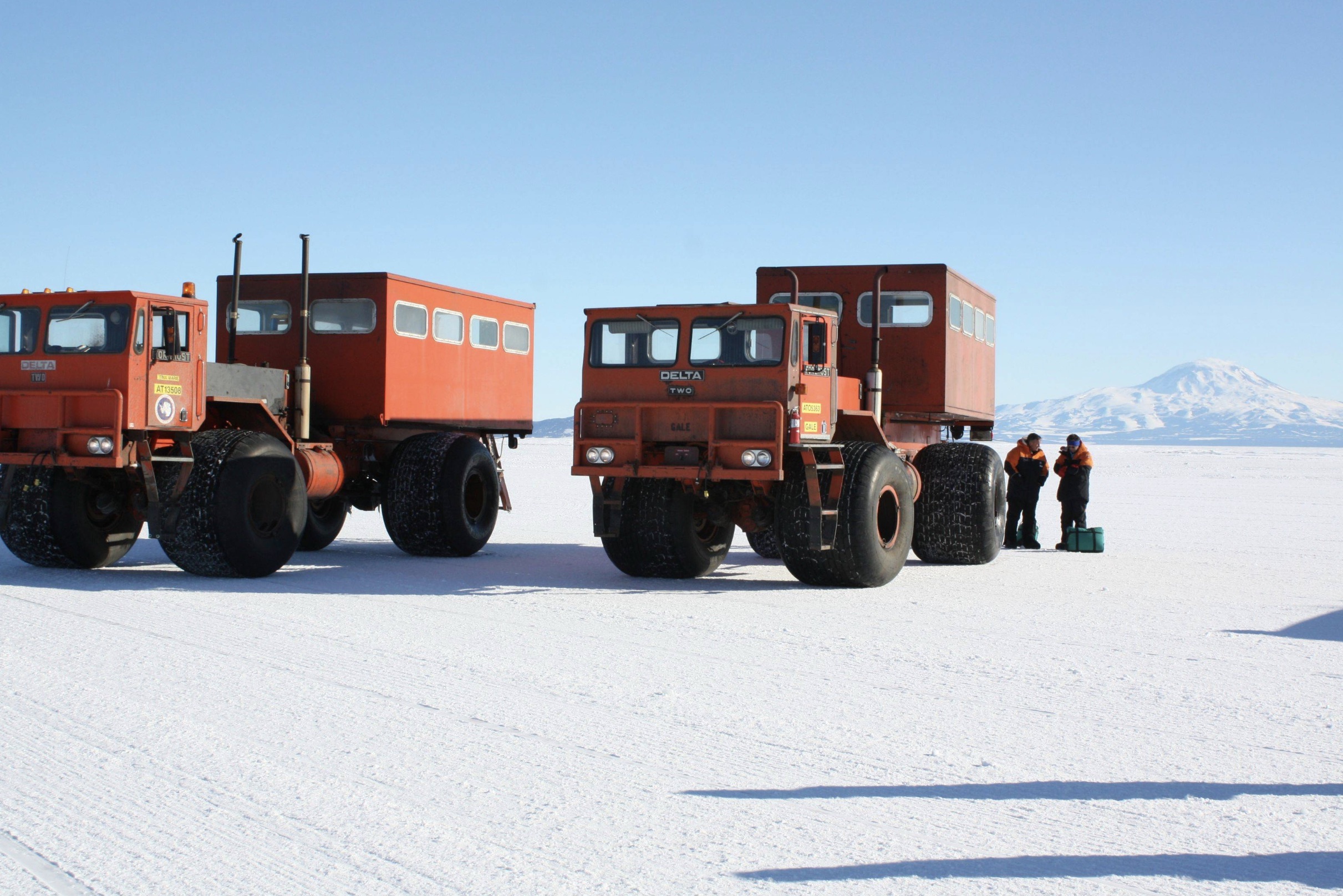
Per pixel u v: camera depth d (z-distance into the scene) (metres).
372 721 6.49
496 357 17.27
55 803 5.14
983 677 7.76
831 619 10.11
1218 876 4.44
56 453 11.80
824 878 4.39
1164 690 7.41
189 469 12.03
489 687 7.33
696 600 11.21
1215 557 16.05
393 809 5.10
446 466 15.01
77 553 12.76
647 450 12.08
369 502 15.97
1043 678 7.75
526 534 19.11
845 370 14.44
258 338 15.51
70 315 11.89
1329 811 5.16
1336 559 15.77
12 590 11.22
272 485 12.71
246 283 15.59
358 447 15.47
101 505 13.08
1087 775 5.64
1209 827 4.95
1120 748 6.10
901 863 4.54
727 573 13.74
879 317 13.47
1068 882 4.37
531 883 4.33
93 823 4.91
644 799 5.25
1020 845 4.73
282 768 5.63
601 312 12.22
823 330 11.84
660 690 7.30
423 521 14.94
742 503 12.86
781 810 5.13
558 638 9.03
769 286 14.73
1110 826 4.96
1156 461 84.94
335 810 5.08
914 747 6.08
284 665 7.88
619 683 7.48
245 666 7.83
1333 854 4.67
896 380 14.22
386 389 14.92
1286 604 11.29
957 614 10.47
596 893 4.25
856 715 6.71
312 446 14.22
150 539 16.91
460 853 4.62
